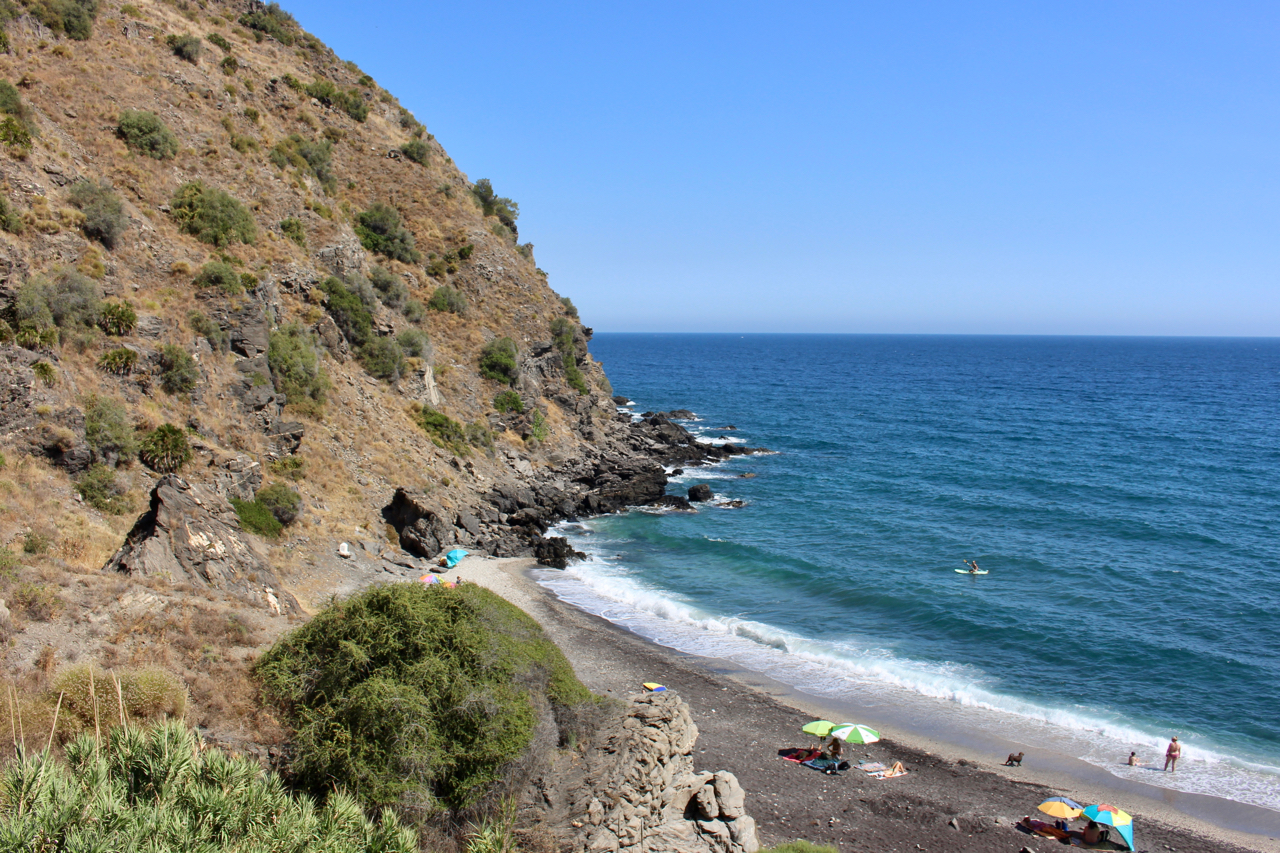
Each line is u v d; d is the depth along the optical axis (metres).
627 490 66.81
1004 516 63.28
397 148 78.94
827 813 24.59
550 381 76.50
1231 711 32.31
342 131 74.00
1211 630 40.28
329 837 12.64
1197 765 28.45
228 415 39.44
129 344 35.09
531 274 83.31
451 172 85.25
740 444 98.12
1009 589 46.28
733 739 29.11
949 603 43.69
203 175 49.88
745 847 19.27
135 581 22.62
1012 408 137.88
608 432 84.00
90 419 31.03
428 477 51.47
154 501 26.11
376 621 19.64
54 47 47.75
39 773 11.38
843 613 42.97
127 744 12.79
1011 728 31.05
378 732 17.59
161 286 39.97
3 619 18.11
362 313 55.78
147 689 16.73
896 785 26.62
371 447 49.12
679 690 32.91
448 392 62.78
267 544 36.28
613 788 19.11
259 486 38.09
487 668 19.66
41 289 31.97
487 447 61.38
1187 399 154.62
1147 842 23.95
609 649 36.81
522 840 17.30
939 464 85.38
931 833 23.84
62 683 16.17
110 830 10.82
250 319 42.50
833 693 33.66
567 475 67.56
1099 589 46.22
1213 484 75.12
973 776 27.45
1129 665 36.44
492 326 72.06
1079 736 30.48
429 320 66.69
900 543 55.78
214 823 12.09
